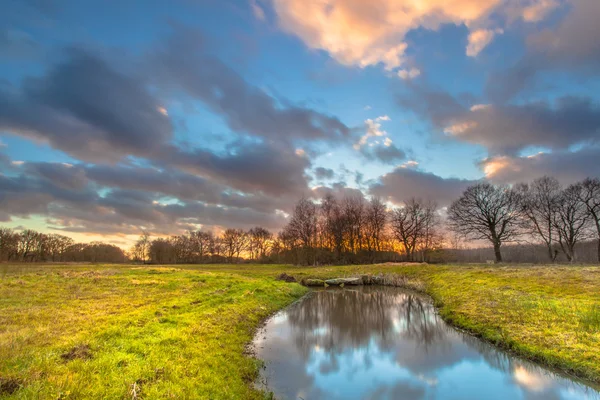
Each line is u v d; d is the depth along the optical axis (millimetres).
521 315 16906
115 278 29953
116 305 17766
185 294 22828
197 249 114625
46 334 11602
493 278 29141
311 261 72188
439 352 15055
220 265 73125
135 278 30594
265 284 32812
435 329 19266
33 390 7227
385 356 14805
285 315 23797
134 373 8922
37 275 30031
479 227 57938
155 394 8000
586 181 51312
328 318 23203
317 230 79125
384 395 10727
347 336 18438
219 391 9164
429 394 10789
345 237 78625
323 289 39812
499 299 20750
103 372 8750
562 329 14328
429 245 71875
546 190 54344
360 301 30453
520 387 11008
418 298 31375
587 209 50844
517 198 55438
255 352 14586
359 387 11344
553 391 10578
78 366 8828
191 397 8289
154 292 23188
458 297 24156
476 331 16969
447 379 12000
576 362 11648
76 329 12445
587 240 52094
